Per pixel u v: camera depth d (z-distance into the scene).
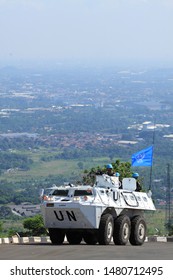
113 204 34.94
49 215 34.59
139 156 39.22
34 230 50.59
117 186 36.03
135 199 36.47
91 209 33.97
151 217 80.44
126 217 35.22
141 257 28.17
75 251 30.09
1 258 27.62
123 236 35.06
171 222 64.31
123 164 52.12
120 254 29.11
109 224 34.44
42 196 34.78
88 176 48.38
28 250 30.55
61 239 35.69
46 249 30.97
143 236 36.44
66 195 34.66
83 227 34.28
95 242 36.12
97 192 34.50
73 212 34.06
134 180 36.81
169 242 41.94
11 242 40.28
